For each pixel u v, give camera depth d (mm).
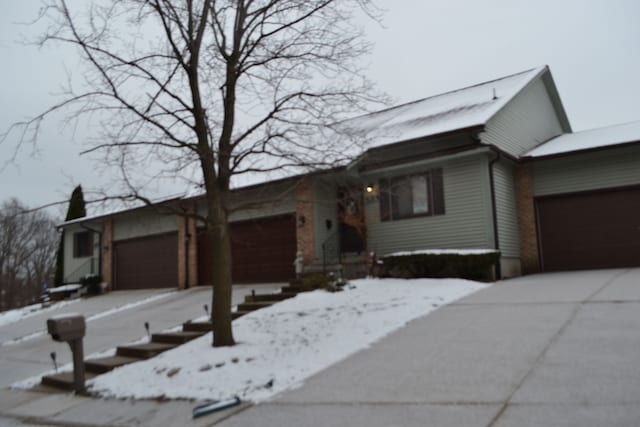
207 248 18859
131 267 21672
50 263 43281
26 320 17312
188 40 8078
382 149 13586
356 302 10398
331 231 15852
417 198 14469
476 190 13422
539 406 4457
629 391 4539
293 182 13320
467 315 8367
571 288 9906
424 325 8039
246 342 8086
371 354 6840
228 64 8242
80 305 18984
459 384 5273
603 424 3965
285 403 5453
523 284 11258
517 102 16266
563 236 14438
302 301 11180
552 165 14703
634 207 13469
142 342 10203
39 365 9875
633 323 6715
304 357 7047
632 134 14234
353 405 5109
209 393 6160
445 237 13867
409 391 5277
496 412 4453
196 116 8039
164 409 5914
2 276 40594
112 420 5840
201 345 8406
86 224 23359
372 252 14195
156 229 20562
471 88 19266
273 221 16875
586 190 14109
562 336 6480
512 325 7340
